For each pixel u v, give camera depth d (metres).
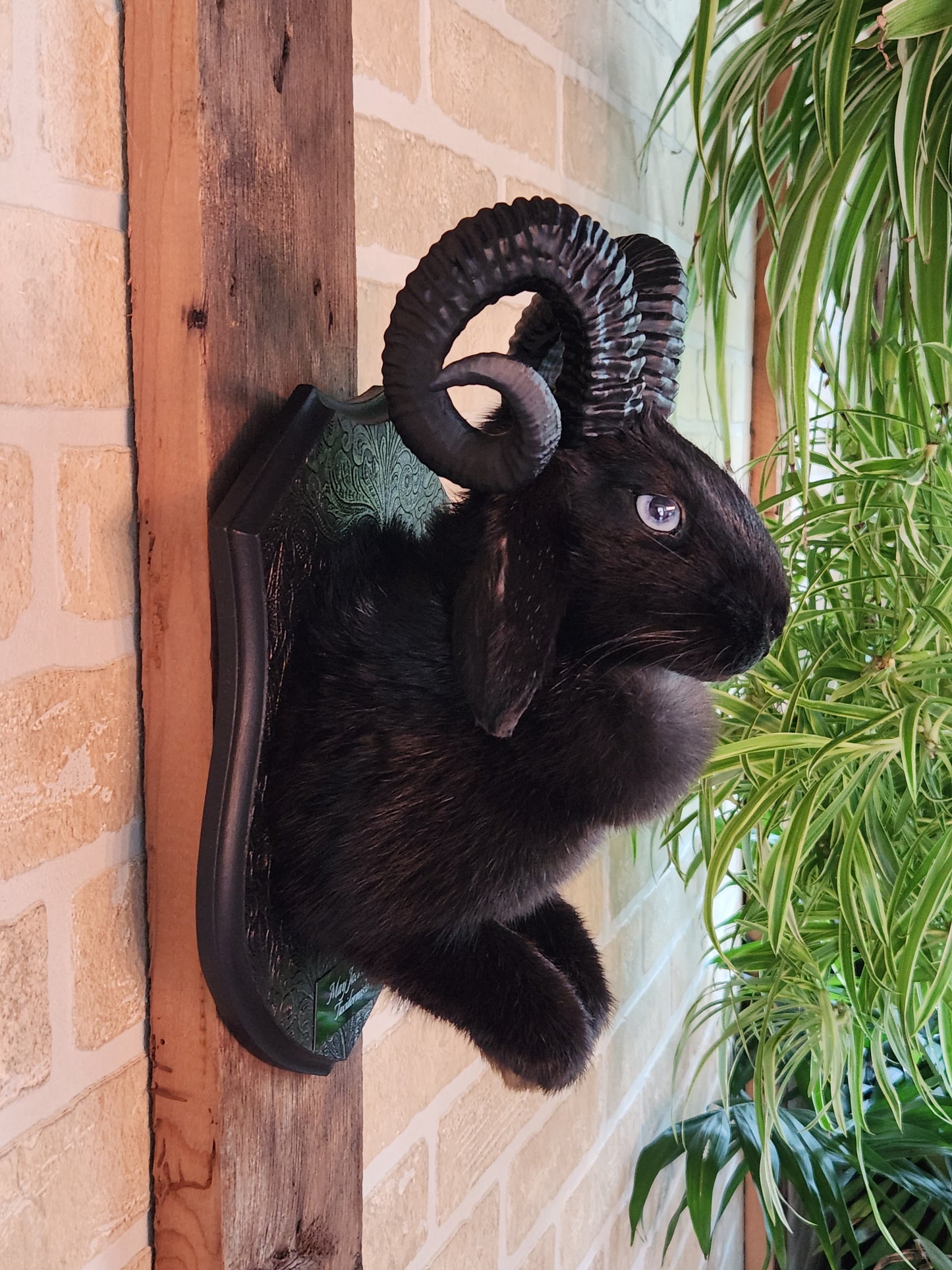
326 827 0.45
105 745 0.46
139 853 0.49
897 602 1.06
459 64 0.76
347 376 0.55
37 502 0.42
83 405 0.44
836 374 1.12
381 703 0.45
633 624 0.44
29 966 0.43
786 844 0.97
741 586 0.44
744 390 1.69
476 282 0.37
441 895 0.45
